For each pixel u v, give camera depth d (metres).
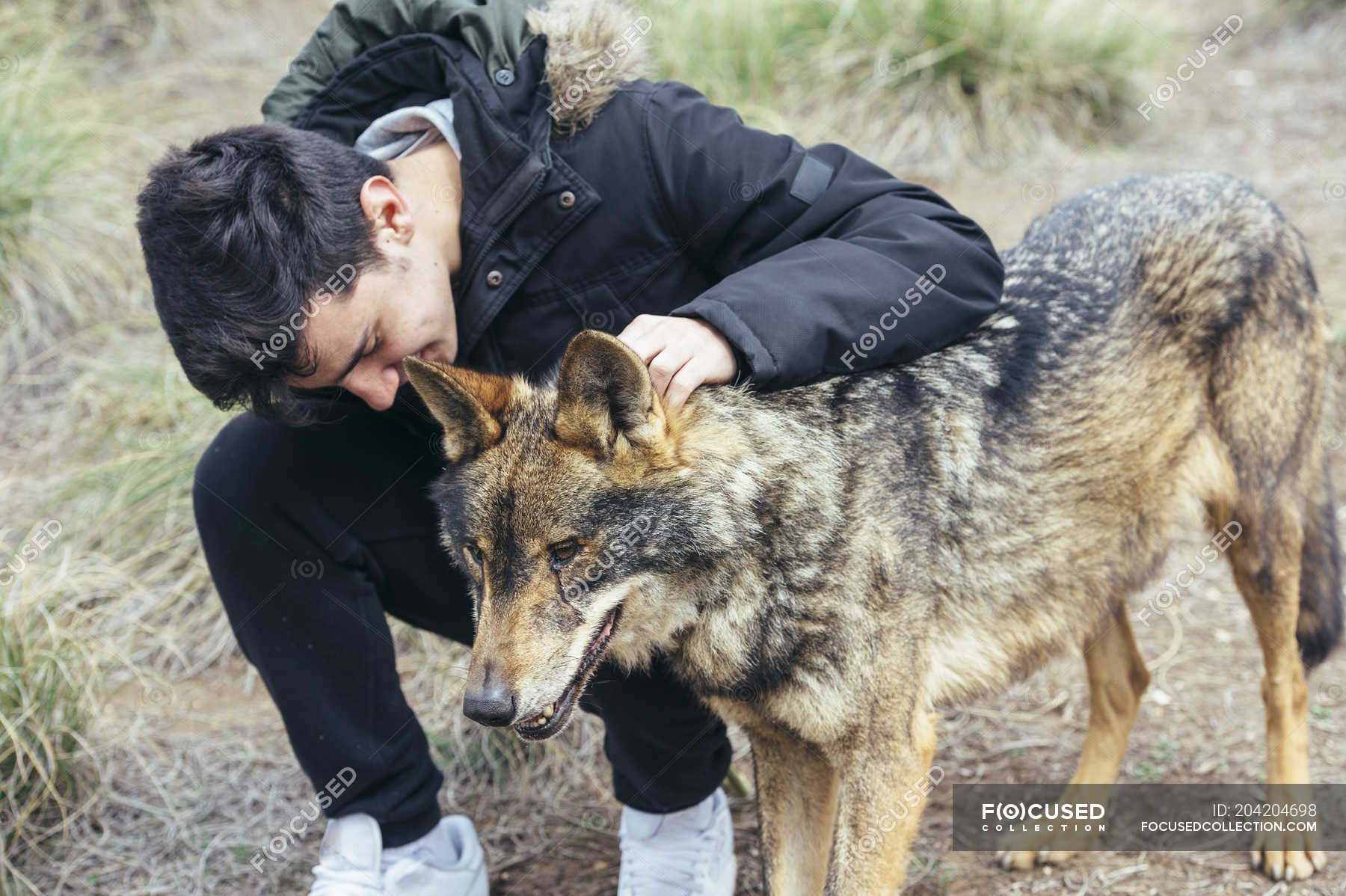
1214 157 7.57
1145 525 3.00
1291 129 7.89
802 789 2.66
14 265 5.76
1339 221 6.65
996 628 2.77
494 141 2.36
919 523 2.55
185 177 2.17
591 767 3.67
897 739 2.50
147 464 4.84
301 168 2.20
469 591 2.82
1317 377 3.15
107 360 5.56
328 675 2.70
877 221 2.48
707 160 2.47
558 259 2.51
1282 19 9.46
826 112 7.81
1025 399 2.74
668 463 2.31
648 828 2.91
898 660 2.49
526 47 2.42
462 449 2.41
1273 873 3.02
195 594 4.50
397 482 2.70
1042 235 3.04
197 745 3.76
